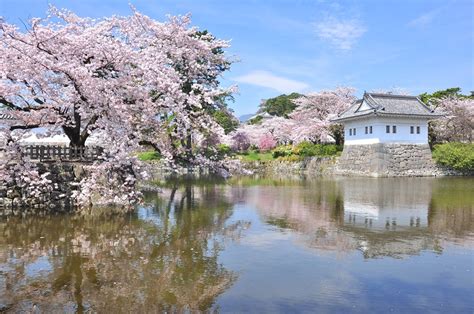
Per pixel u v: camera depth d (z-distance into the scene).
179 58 16.20
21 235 10.10
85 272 7.41
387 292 6.50
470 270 7.57
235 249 9.05
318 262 8.08
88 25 14.07
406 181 27.92
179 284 6.86
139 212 13.61
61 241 9.59
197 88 15.51
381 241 9.83
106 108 12.26
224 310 5.84
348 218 12.93
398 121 34.31
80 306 5.97
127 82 12.76
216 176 31.81
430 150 35.16
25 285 6.77
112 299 6.22
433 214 13.63
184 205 15.63
